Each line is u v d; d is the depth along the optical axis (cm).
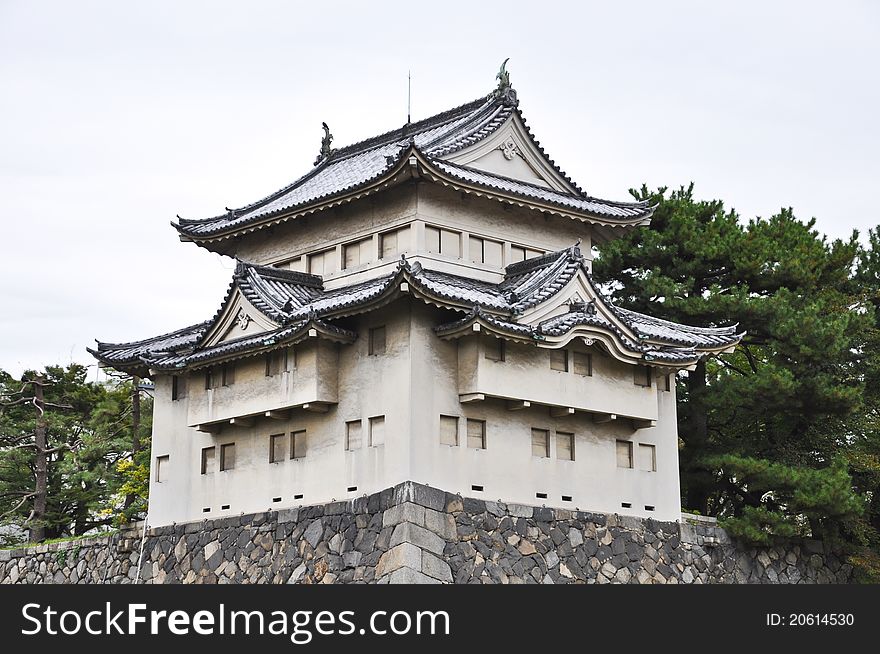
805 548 4397
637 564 3866
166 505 4206
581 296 3872
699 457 4769
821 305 4922
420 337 3609
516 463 3734
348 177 4378
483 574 3484
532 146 4288
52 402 6250
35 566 4619
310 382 3712
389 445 3566
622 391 3944
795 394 4559
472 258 4050
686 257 5203
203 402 4041
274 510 3803
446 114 4581
